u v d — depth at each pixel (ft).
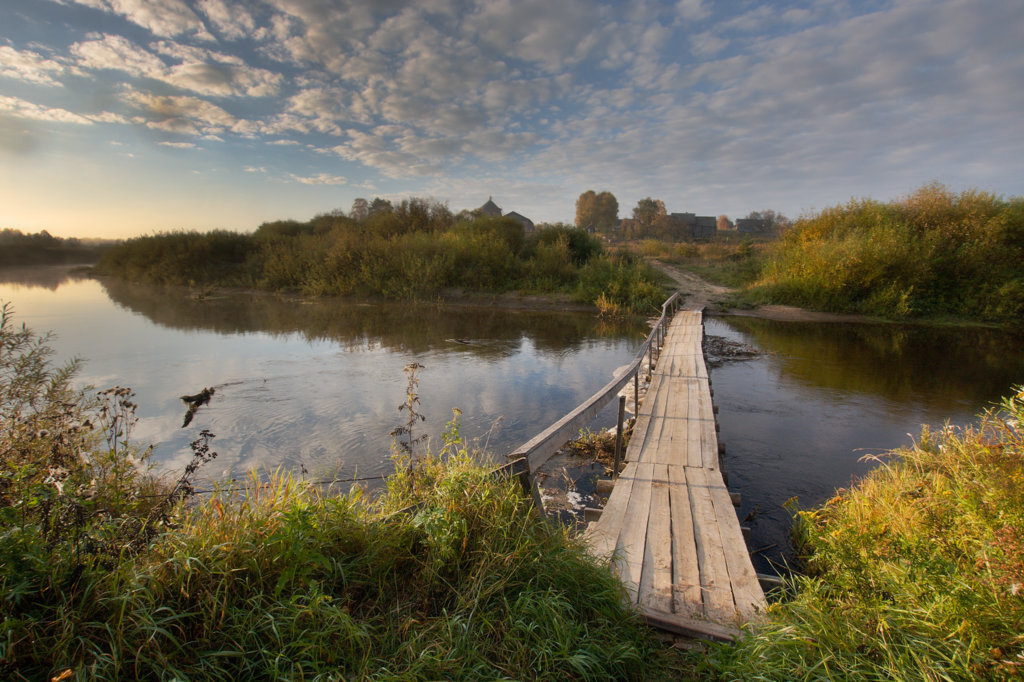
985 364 34.47
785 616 8.05
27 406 11.95
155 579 6.56
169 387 26.11
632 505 13.70
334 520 8.50
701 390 26.30
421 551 8.68
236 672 6.20
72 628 5.88
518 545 8.62
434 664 6.50
